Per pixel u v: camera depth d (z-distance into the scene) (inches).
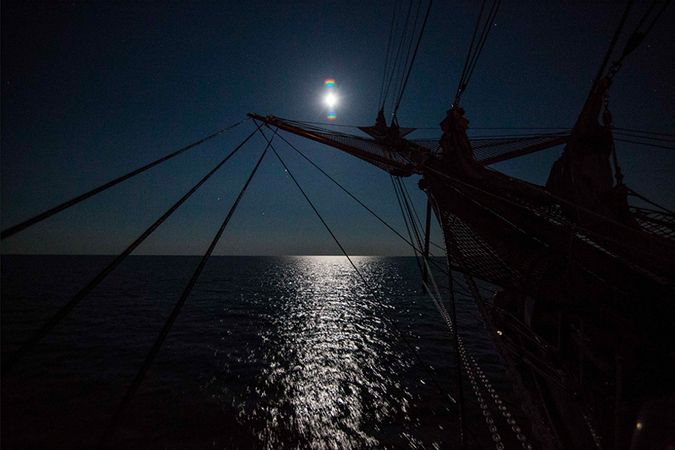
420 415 994.1
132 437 860.6
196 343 1760.6
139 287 4389.8
